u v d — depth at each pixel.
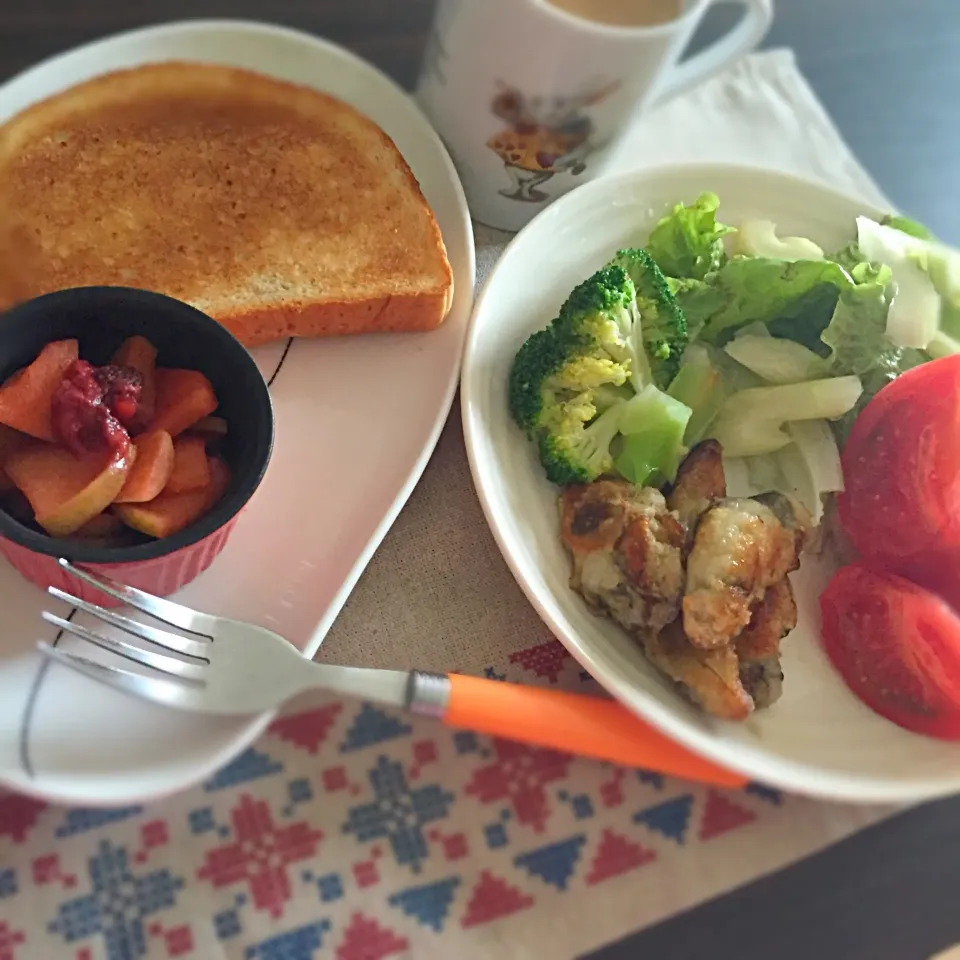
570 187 0.36
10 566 0.28
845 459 0.34
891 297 0.35
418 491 0.32
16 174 0.32
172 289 0.31
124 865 0.26
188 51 0.35
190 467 0.27
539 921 0.27
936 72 0.45
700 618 0.29
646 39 0.31
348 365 0.32
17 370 0.27
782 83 0.43
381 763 0.29
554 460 0.31
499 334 0.33
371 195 0.34
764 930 0.28
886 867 0.30
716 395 0.34
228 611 0.29
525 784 0.29
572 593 0.31
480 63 0.32
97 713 0.26
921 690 0.30
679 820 0.29
